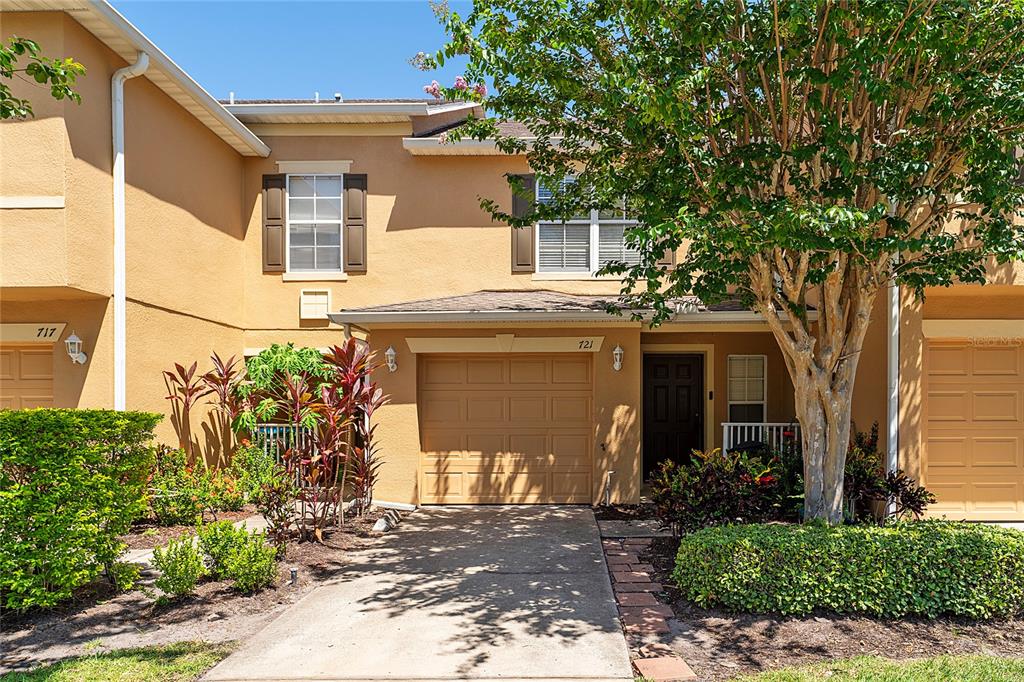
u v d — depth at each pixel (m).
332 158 11.97
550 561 7.17
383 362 9.86
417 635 5.20
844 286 6.95
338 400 8.64
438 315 9.64
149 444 9.02
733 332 11.57
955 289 8.53
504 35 6.09
